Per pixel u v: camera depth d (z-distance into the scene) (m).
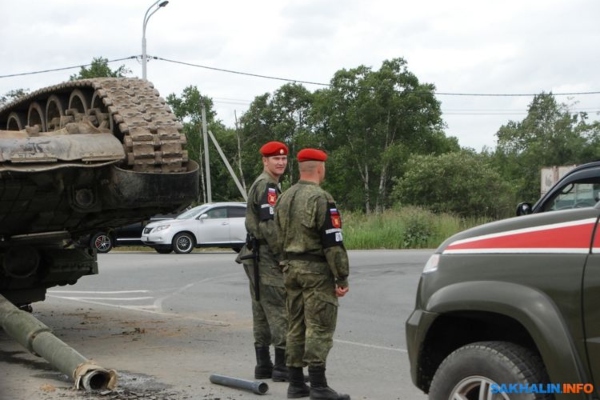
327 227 6.41
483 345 4.80
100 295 15.20
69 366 7.20
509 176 60.31
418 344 5.08
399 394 7.14
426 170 44.03
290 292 6.70
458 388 4.84
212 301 14.16
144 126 8.79
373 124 63.53
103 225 9.88
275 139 69.56
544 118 65.56
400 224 31.05
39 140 8.29
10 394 7.08
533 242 4.67
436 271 5.05
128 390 7.27
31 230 9.38
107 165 8.53
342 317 12.05
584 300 4.38
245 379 7.66
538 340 4.48
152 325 11.34
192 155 70.31
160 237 25.70
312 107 67.88
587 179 6.77
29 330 7.61
